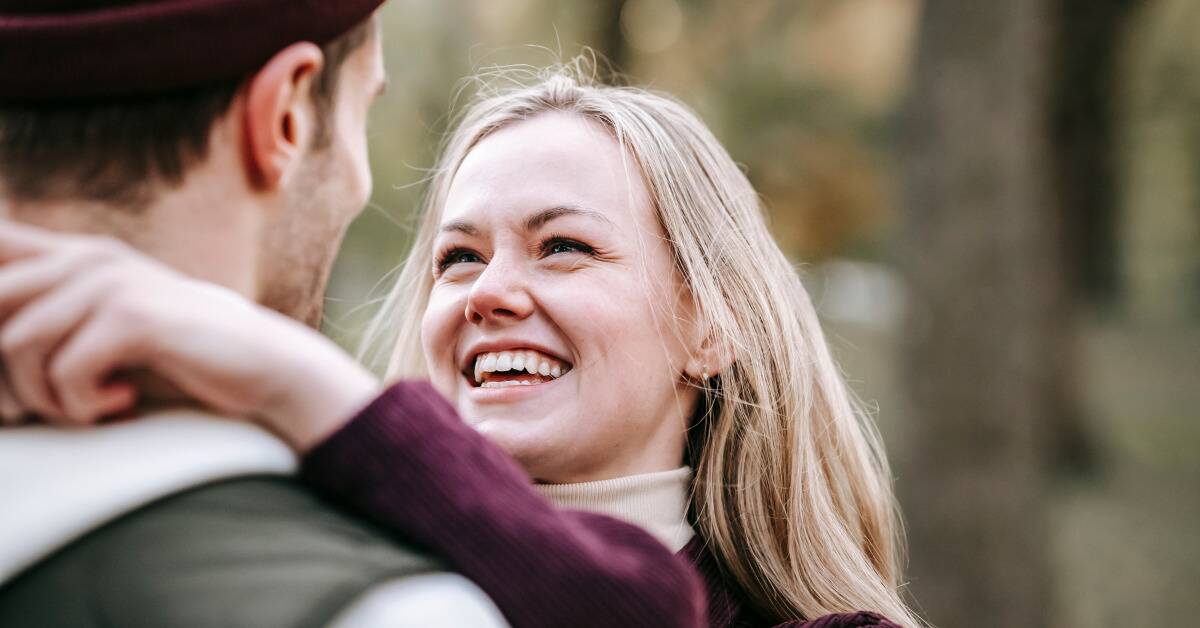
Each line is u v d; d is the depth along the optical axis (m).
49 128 0.69
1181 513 7.81
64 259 0.64
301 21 0.74
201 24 0.69
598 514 0.87
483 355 1.32
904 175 4.66
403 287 1.71
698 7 8.01
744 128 9.59
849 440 1.64
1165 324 18.20
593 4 7.26
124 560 0.62
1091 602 6.04
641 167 1.37
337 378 0.73
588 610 0.72
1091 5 9.61
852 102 10.21
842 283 15.35
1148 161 15.55
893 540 1.91
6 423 0.68
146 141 0.70
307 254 0.78
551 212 1.29
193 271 0.72
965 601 4.29
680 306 1.39
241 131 0.73
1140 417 11.52
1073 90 9.83
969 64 4.41
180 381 0.67
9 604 0.62
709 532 1.42
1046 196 4.45
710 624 1.36
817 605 1.43
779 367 1.47
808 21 9.33
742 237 1.49
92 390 0.64
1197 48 12.36
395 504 0.71
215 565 0.62
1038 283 4.37
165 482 0.64
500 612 0.71
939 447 4.40
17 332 0.62
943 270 4.43
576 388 1.28
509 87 1.74
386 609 0.63
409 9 7.04
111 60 0.67
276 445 0.70
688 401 1.44
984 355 4.35
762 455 1.45
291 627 0.60
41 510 0.63
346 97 0.81
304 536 0.65
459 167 1.47
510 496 0.75
